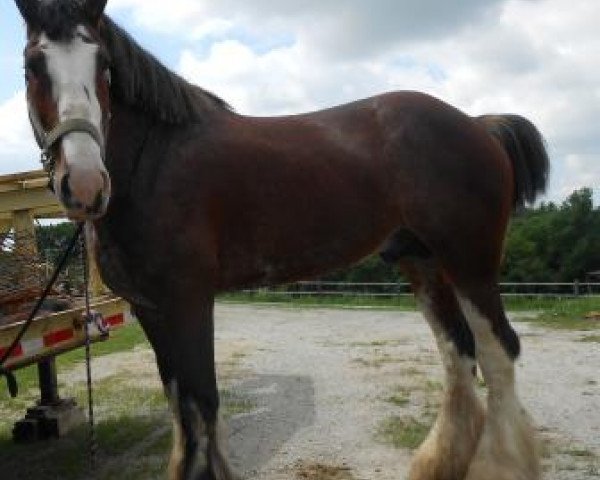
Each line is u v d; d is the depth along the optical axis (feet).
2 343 12.62
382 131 12.07
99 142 9.41
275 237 11.23
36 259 14.97
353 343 34.86
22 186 15.12
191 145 10.75
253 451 16.05
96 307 16.20
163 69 10.77
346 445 16.20
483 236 12.24
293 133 11.65
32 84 9.68
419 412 19.19
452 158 11.99
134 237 10.41
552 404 19.67
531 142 13.32
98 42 9.83
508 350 12.28
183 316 10.39
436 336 13.55
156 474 14.73
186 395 10.37
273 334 40.68
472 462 12.14
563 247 112.47
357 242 11.91
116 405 21.61
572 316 43.29
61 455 16.51
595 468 13.83
